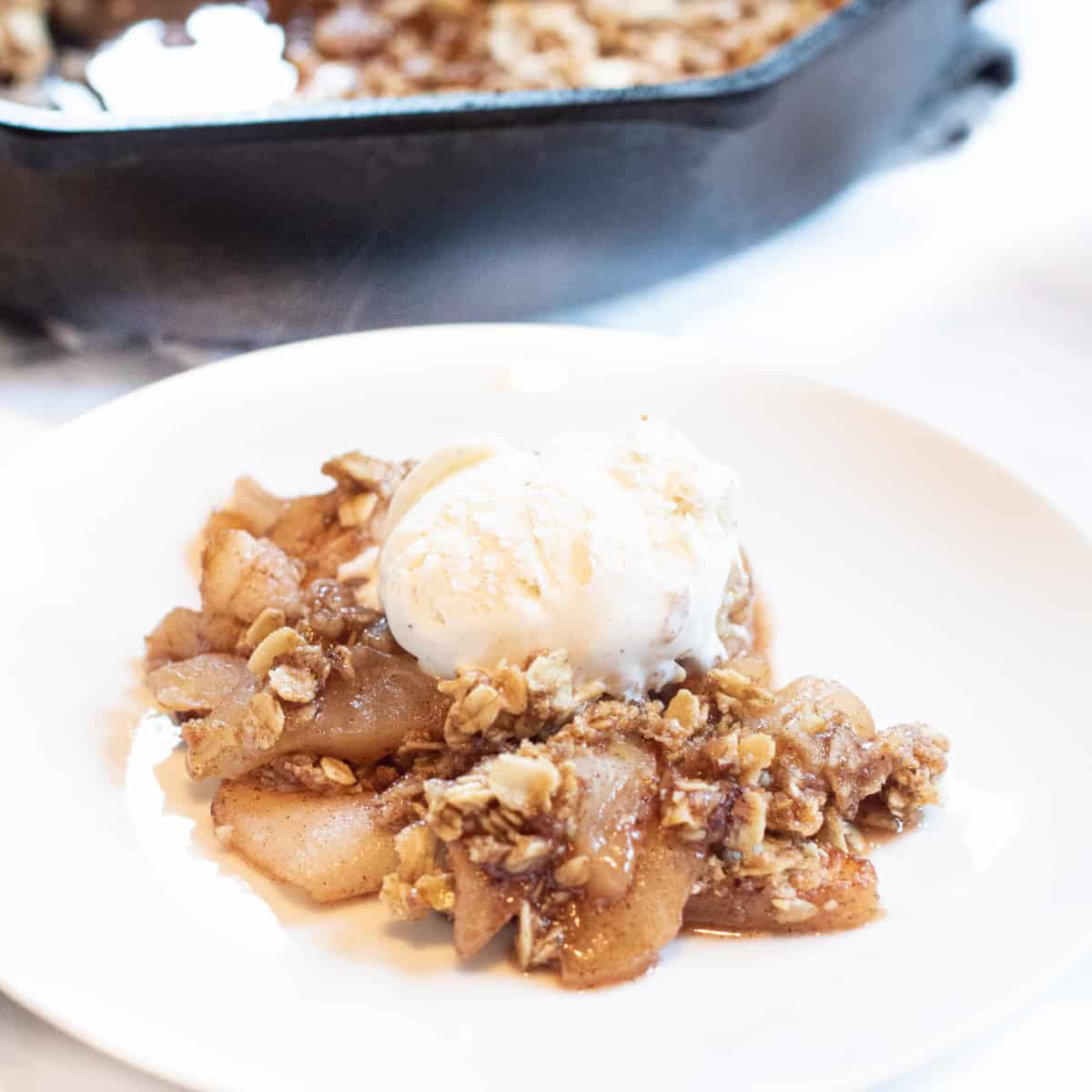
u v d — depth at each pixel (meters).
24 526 0.41
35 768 0.37
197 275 0.49
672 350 0.46
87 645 0.39
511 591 0.37
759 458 0.45
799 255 0.56
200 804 0.37
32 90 0.56
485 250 0.50
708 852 0.35
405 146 0.47
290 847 0.36
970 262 0.55
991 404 0.50
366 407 0.45
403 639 0.37
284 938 0.35
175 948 0.34
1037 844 0.36
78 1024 0.33
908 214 0.57
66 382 0.51
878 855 0.36
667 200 0.51
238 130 0.46
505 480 0.38
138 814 0.37
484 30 0.59
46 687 0.38
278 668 0.37
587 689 0.37
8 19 0.56
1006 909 0.35
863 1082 0.33
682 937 0.35
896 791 0.37
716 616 0.39
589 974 0.34
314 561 0.42
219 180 0.47
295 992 0.34
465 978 0.34
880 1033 0.33
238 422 0.44
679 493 0.38
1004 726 0.39
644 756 0.36
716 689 0.38
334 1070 0.33
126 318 0.51
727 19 0.60
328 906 0.36
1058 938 0.34
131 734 0.38
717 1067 0.33
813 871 0.35
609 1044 0.33
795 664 0.41
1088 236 0.56
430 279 0.50
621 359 0.46
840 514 0.43
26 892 0.35
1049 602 0.41
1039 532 0.42
